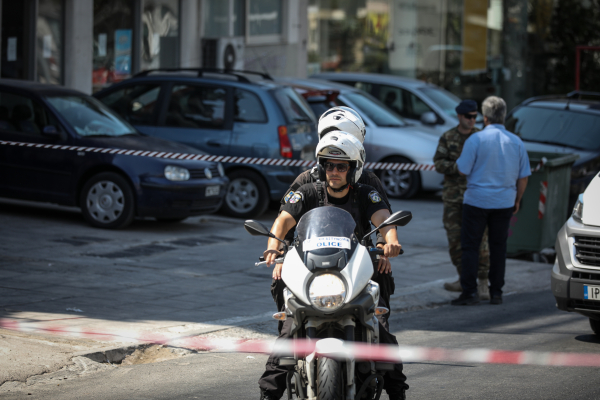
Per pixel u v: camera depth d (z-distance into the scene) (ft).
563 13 249.75
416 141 149.79
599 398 51.39
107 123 115.14
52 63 146.30
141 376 55.01
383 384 43.19
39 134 110.22
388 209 45.42
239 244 105.40
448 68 238.89
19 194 111.04
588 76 252.01
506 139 80.74
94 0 155.12
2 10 137.28
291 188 46.62
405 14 239.30
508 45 190.39
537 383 54.70
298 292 39.70
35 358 55.42
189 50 176.35
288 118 124.06
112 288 78.59
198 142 125.08
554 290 66.80
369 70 241.96
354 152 43.62
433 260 101.91
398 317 75.77
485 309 80.02
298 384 41.24
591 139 130.93
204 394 51.39
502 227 81.97
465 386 54.03
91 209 108.47
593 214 65.98
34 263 87.20
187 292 78.89
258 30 198.90
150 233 108.88
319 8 237.66
